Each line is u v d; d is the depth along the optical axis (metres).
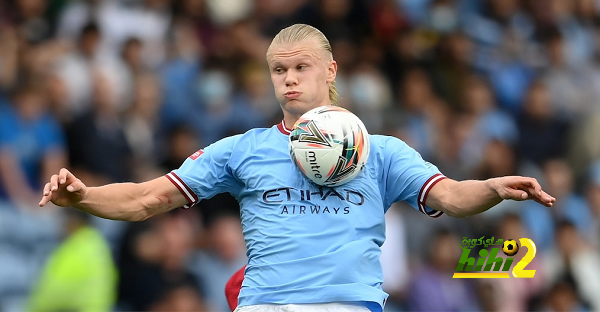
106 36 46.78
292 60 16.83
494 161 48.47
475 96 51.91
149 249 37.94
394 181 16.98
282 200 16.44
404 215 41.78
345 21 52.12
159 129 44.47
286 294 16.02
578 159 52.44
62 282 35.09
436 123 50.06
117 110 43.22
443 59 53.28
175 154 42.25
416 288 40.28
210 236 39.59
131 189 16.66
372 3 53.03
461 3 57.09
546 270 44.38
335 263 16.03
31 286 37.66
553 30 57.50
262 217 16.50
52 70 42.84
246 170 16.83
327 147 15.98
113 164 41.19
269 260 16.28
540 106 53.06
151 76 45.44
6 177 39.16
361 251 16.19
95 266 35.25
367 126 47.59
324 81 17.06
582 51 59.12
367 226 16.41
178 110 45.41
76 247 35.38
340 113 16.28
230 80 47.16
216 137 45.09
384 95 50.53
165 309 37.47
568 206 48.91
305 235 16.17
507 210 44.62
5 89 41.12
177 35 48.84
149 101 44.22
